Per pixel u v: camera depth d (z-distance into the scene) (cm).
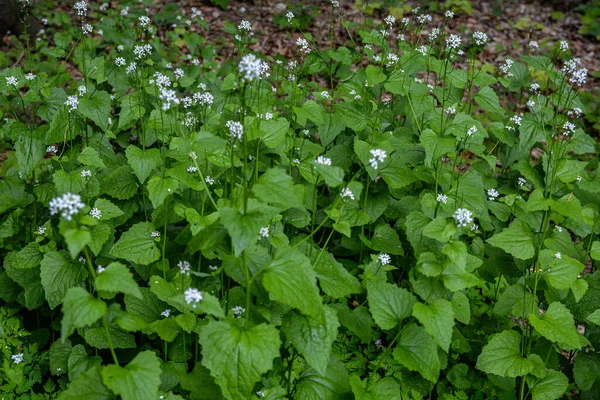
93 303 311
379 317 405
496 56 1084
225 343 339
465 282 402
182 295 339
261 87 625
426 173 562
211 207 501
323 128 573
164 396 385
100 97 529
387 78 571
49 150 518
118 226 540
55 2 1084
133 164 451
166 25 1066
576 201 436
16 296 510
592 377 476
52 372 447
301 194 489
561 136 642
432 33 669
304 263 356
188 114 543
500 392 475
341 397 416
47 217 539
